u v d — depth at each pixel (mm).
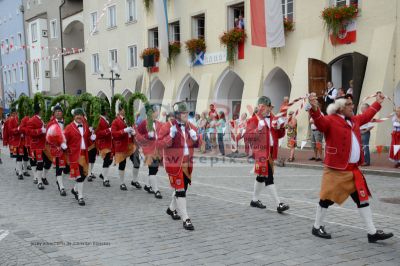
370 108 6008
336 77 17141
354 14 15781
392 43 14742
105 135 10648
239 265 4977
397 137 11914
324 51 16953
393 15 14766
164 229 6645
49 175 13031
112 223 7074
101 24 30672
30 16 40500
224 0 21078
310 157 14812
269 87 19578
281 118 7383
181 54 23844
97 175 12781
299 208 7879
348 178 5668
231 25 21141
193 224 6898
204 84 21969
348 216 7156
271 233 6281
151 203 8695
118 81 29375
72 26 35406
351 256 5207
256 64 19766
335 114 5742
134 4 27594
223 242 5895
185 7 23422
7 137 13508
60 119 9547
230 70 20984
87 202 8875
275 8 17844
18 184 11484
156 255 5391
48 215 7719
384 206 7859
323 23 16922
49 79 38438
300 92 17281
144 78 26203
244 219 7148
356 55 15266
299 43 17891
